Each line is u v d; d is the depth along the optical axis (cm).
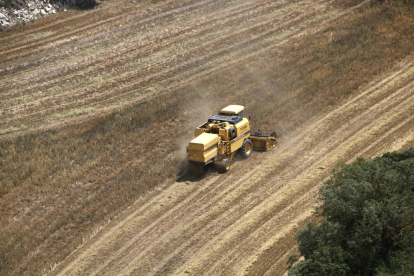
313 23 4150
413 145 2039
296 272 1173
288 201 1780
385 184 1285
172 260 1507
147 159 2295
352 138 2244
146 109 2969
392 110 2466
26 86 3562
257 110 2708
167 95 3175
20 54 4059
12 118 3078
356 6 4284
